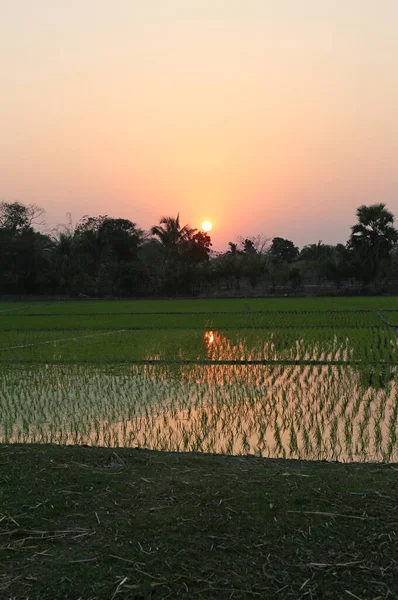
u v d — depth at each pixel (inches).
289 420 309.3
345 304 1508.4
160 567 130.6
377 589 121.6
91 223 2180.1
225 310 1344.7
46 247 2064.5
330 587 122.6
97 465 200.7
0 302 1911.9
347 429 288.8
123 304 1711.4
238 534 144.0
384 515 152.4
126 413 334.3
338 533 143.6
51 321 1078.4
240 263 2142.0
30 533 148.3
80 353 604.7
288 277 2133.4
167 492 171.8
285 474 187.0
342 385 408.8
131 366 514.6
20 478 185.5
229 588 122.6
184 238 2118.6
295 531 144.9
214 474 188.5
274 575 126.9
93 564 132.6
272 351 602.2
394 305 1429.6
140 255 2325.3
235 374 465.1
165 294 2102.6
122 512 158.9
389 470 194.7
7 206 2199.8
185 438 275.3
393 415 317.1
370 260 2032.5
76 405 358.6
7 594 121.7
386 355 557.3
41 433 293.1
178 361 536.1
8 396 390.6
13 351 630.5
